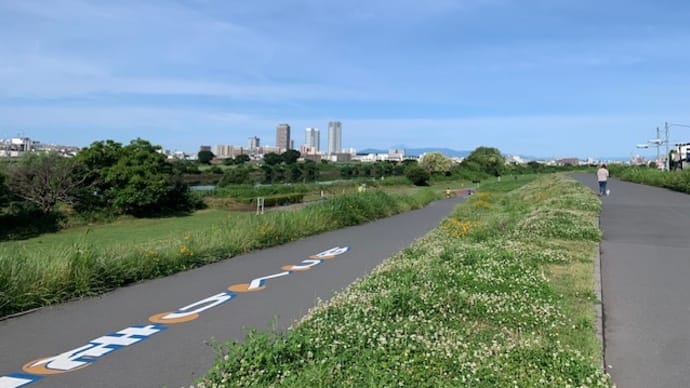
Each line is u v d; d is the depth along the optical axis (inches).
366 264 448.5
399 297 249.9
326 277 390.9
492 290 274.8
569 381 161.0
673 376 183.5
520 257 360.8
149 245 451.5
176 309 298.5
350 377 160.4
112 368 208.1
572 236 468.1
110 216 1294.3
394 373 162.1
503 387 156.6
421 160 3437.5
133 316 283.9
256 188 1913.1
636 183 1649.9
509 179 2805.1
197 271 414.6
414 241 575.2
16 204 1144.2
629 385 176.9
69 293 322.0
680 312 256.2
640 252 411.5
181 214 1454.2
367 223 837.2
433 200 1544.0
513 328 224.5
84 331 257.0
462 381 158.4
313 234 670.5
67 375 201.8
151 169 1390.3
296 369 169.3
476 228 580.4
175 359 217.2
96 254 365.1
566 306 256.2
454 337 203.6
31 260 332.2
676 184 1223.5
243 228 553.9
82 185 1293.1
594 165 3907.5
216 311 293.1
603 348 207.5
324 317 230.8
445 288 276.1
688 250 420.8
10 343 238.8
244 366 169.8
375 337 193.2
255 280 379.9
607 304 269.7
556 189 1143.0
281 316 281.7
